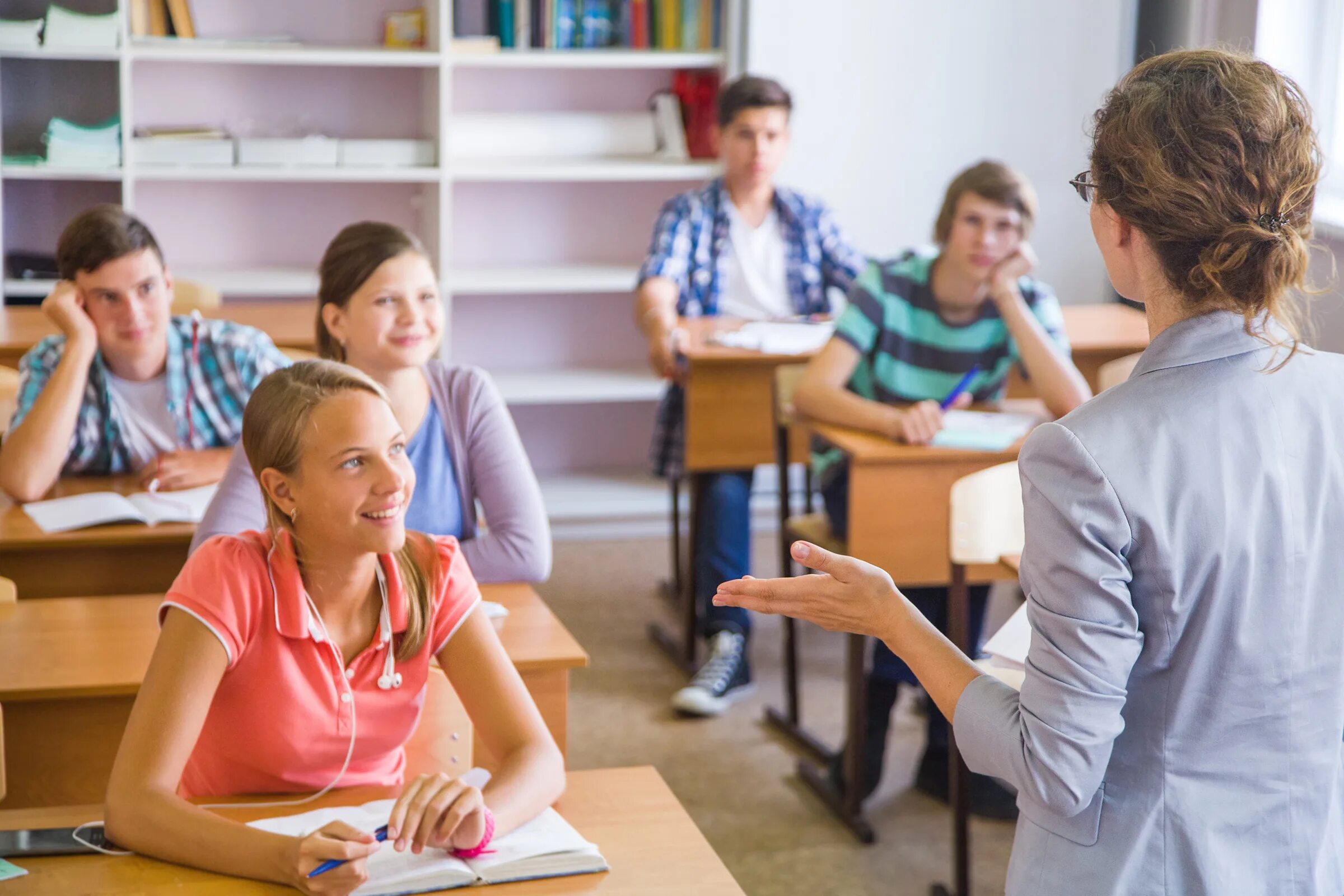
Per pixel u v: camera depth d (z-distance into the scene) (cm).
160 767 137
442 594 154
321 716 147
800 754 310
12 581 242
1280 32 390
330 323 217
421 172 438
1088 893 108
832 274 409
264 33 452
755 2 446
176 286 368
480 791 136
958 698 114
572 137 463
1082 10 466
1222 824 106
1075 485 103
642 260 493
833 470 297
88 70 419
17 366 342
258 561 146
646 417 504
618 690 342
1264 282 101
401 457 144
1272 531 104
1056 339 297
